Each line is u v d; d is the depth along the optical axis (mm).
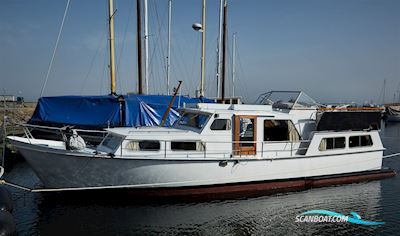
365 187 12711
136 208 10445
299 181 12023
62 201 10602
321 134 12180
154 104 15859
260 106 12406
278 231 9258
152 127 12406
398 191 12344
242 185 11312
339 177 12656
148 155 10352
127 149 10328
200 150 10891
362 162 13234
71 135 10594
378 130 13492
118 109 15008
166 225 9445
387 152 22969
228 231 9203
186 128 11820
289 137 12102
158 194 10633
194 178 10672
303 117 12539
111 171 10156
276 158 11477
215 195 11102
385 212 10539
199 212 10273
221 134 11125
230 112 11242
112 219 9695
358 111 12969
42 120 14883
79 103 15219
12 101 35000
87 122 14727
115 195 10531
